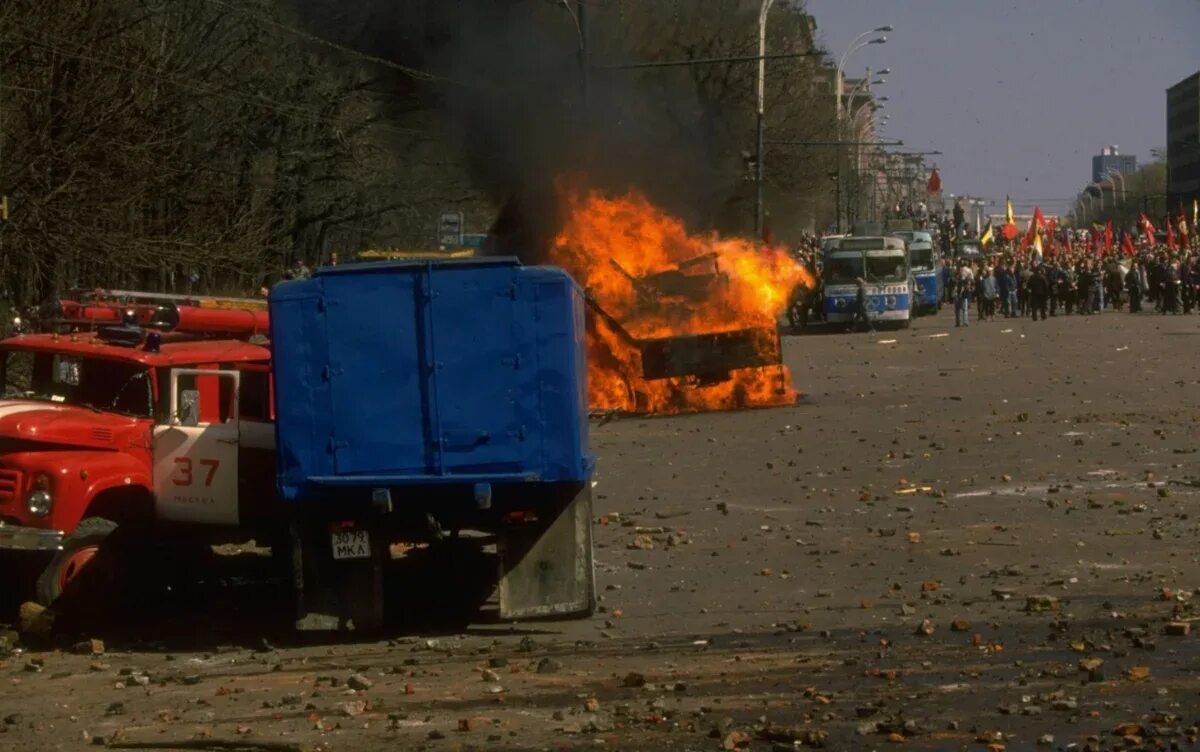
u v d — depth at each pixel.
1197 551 12.98
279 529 12.86
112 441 12.08
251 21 35.44
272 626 11.96
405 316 10.89
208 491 12.20
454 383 10.88
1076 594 11.33
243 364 12.84
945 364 36.97
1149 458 19.20
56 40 26.47
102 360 12.48
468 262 10.90
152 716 8.70
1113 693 8.17
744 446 22.33
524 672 9.54
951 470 18.86
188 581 12.95
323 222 42.59
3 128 25.73
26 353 12.73
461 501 11.20
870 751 7.18
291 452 10.88
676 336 28.27
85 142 27.11
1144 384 29.64
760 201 50.12
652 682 9.03
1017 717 7.73
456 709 8.49
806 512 16.16
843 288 55.28
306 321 10.89
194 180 32.88
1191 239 85.50
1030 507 15.78
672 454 21.83
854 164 89.88
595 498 17.88
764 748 7.30
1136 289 64.19
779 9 68.06
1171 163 145.00
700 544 14.50
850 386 31.66
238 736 8.02
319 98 39.31
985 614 10.73
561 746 7.50
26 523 11.65
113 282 29.22
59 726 8.54
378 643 10.98
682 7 56.62
